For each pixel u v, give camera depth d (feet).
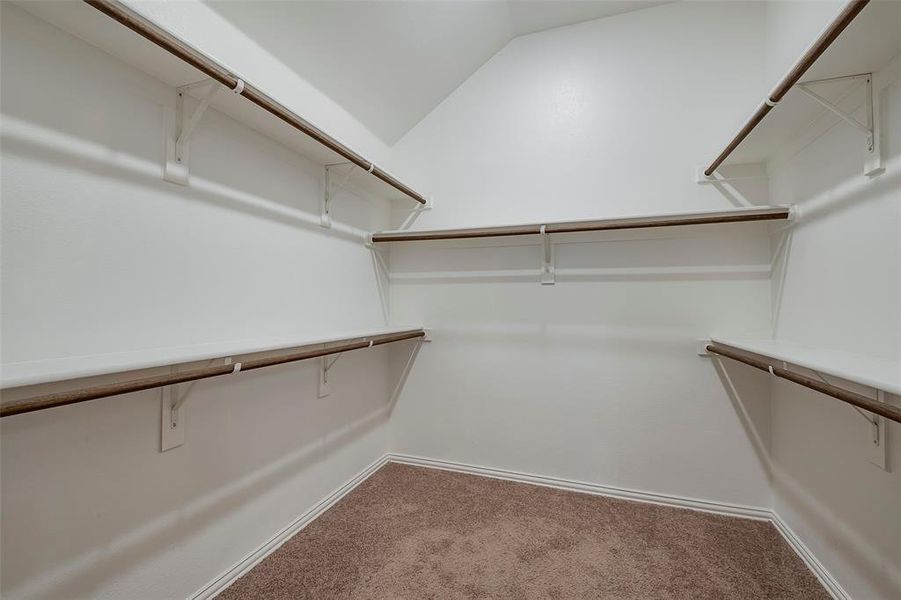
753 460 6.32
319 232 6.25
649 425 6.88
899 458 3.53
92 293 3.28
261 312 5.06
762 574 4.81
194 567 4.20
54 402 2.44
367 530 5.74
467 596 4.44
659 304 6.87
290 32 5.00
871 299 3.84
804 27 5.05
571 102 7.42
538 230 6.68
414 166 8.34
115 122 3.46
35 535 2.95
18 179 2.85
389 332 6.84
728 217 5.66
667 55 6.87
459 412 8.05
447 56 7.20
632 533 5.74
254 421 5.00
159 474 3.84
